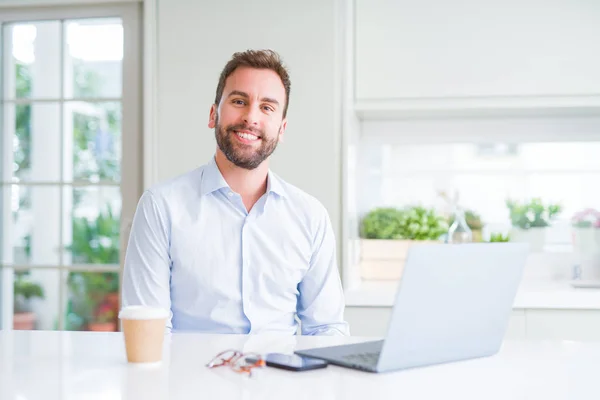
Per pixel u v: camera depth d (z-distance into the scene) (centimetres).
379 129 364
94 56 339
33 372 124
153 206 201
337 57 315
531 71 314
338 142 314
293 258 205
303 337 162
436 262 126
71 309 343
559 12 312
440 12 318
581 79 312
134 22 333
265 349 146
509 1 315
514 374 126
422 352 129
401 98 320
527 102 314
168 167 322
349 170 316
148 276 198
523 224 356
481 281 134
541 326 293
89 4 334
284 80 207
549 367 132
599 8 310
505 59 315
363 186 366
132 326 130
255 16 318
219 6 320
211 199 204
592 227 348
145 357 131
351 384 116
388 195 368
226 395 108
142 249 199
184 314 203
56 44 343
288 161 315
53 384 116
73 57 342
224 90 203
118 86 338
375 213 347
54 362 133
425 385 116
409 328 125
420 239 340
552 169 356
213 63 320
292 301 209
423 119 361
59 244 344
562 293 292
